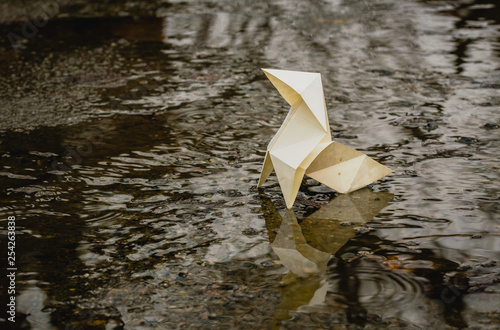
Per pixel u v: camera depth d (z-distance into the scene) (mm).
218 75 4398
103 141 3213
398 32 5461
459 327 1649
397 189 2553
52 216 2398
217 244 2150
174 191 2594
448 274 1908
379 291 1830
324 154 2445
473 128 3209
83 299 1849
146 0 7246
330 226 2262
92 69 4594
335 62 4641
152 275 1968
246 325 1688
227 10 6633
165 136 3268
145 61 4793
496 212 2305
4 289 1910
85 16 6465
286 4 6832
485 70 4254
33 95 4004
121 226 2301
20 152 3072
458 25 5594
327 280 1903
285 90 2438
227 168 2830
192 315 1746
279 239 2174
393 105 3648
